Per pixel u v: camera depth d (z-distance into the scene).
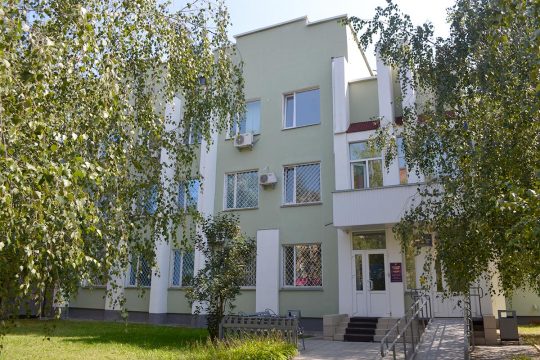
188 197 8.62
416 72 8.32
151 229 7.54
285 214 17.62
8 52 4.17
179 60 7.75
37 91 4.44
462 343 10.84
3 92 3.98
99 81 5.51
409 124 8.53
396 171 15.43
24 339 13.39
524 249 6.03
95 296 20.88
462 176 7.07
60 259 4.66
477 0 7.19
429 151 7.83
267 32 19.91
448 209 7.14
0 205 3.91
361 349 11.88
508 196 5.46
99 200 5.97
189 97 8.73
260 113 19.22
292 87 18.81
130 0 7.02
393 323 14.11
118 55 6.73
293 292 16.69
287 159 18.14
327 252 16.53
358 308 15.30
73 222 4.45
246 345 9.91
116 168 5.92
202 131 9.09
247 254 13.45
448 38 7.91
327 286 16.22
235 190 19.06
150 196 7.52
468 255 7.11
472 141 7.16
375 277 15.40
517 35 6.05
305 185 17.75
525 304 17.89
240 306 17.44
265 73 19.52
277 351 9.63
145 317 19.25
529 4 4.95
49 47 4.53
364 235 15.86
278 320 11.66
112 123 6.21
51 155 4.57
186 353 10.66
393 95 16.72
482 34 7.13
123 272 6.79
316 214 17.06
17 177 3.86
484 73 6.88
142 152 7.30
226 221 13.69
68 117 5.36
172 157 8.35
